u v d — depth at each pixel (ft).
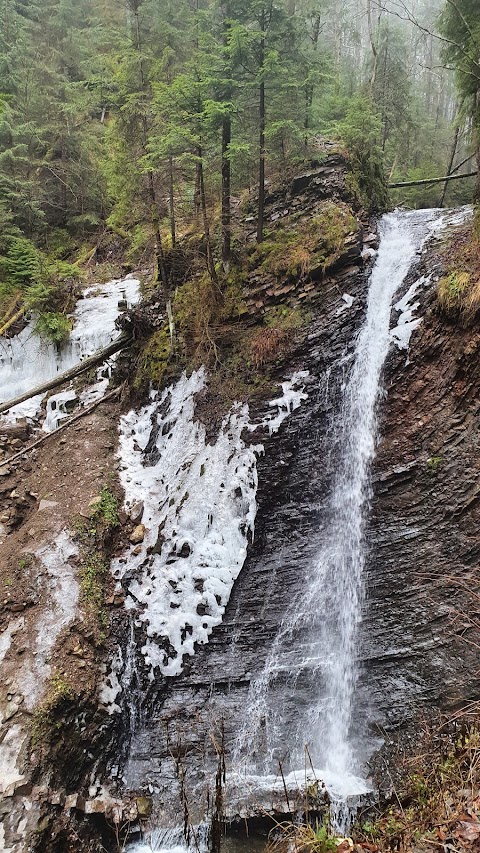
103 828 21.38
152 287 48.67
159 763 24.18
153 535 31.48
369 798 20.44
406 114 72.64
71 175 63.98
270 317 36.45
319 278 35.73
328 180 39.96
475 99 39.09
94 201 66.74
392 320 30.81
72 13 81.10
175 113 37.22
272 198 43.37
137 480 35.12
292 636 26.99
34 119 63.31
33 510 32.48
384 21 74.08
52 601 26.94
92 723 23.88
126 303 47.60
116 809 21.57
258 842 20.65
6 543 30.45
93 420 39.11
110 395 40.91
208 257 39.19
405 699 22.94
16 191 58.49
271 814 20.76
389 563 25.80
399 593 25.02
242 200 46.01
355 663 24.90
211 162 41.65
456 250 31.22
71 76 74.38
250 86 36.70
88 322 48.96
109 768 23.54
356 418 29.94
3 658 24.41
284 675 26.13
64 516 31.14
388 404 28.76
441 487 25.34
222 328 37.73
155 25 42.29
